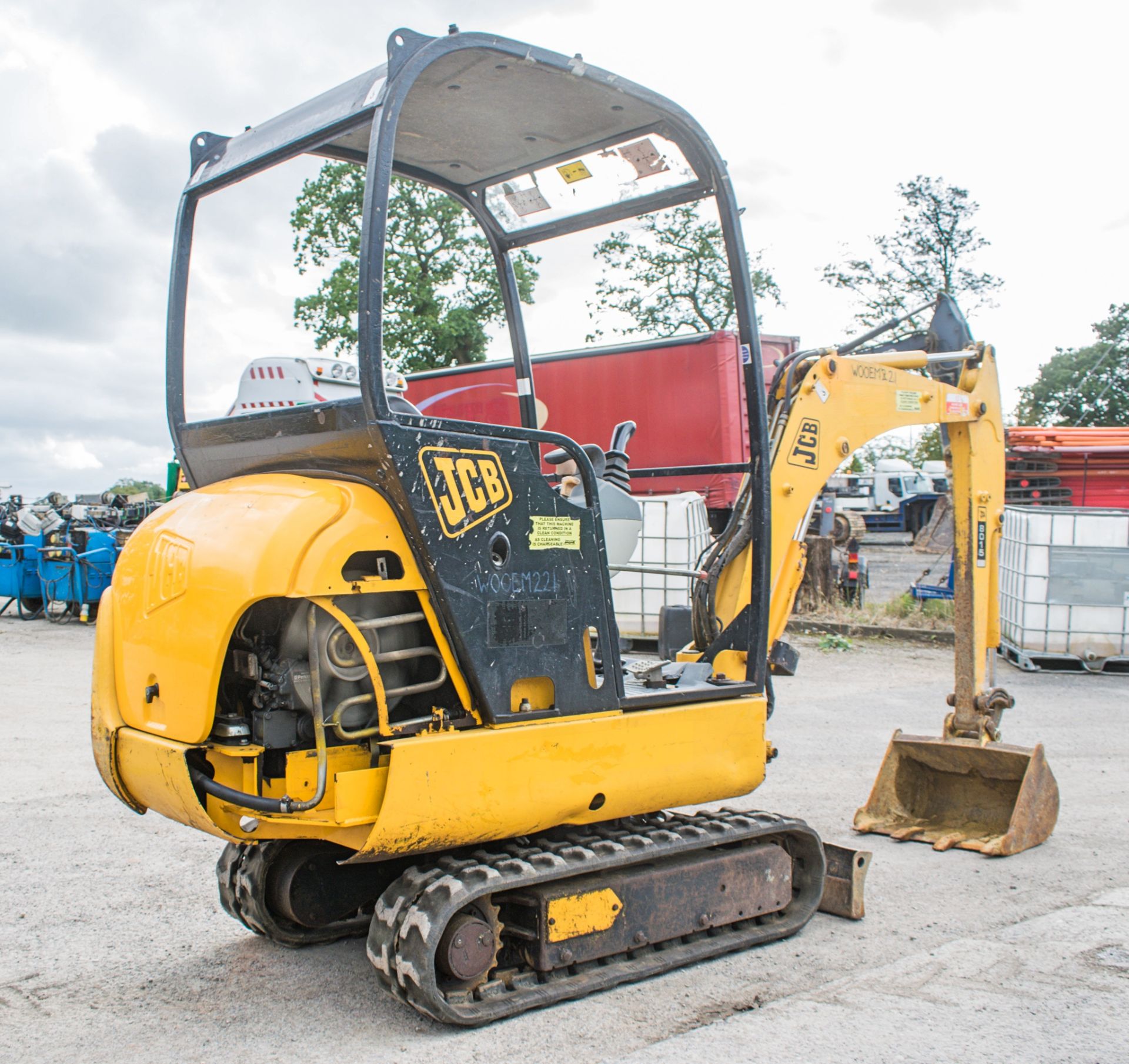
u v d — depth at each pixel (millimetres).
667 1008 3457
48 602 14492
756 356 4141
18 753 7031
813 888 4230
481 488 3281
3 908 4426
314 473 3445
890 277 39406
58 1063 3125
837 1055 3113
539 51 3369
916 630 12672
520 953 3549
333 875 4027
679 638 4809
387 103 3078
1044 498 19875
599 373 14961
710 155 3982
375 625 3154
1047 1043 3195
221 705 3352
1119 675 10594
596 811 3564
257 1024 3391
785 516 4824
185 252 4020
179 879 4801
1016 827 5164
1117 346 54969
